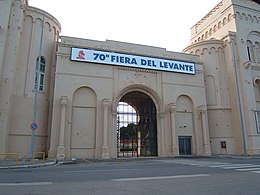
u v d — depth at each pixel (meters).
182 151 28.92
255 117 30.94
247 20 34.97
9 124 21.80
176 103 29.91
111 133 25.56
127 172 11.76
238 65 32.56
